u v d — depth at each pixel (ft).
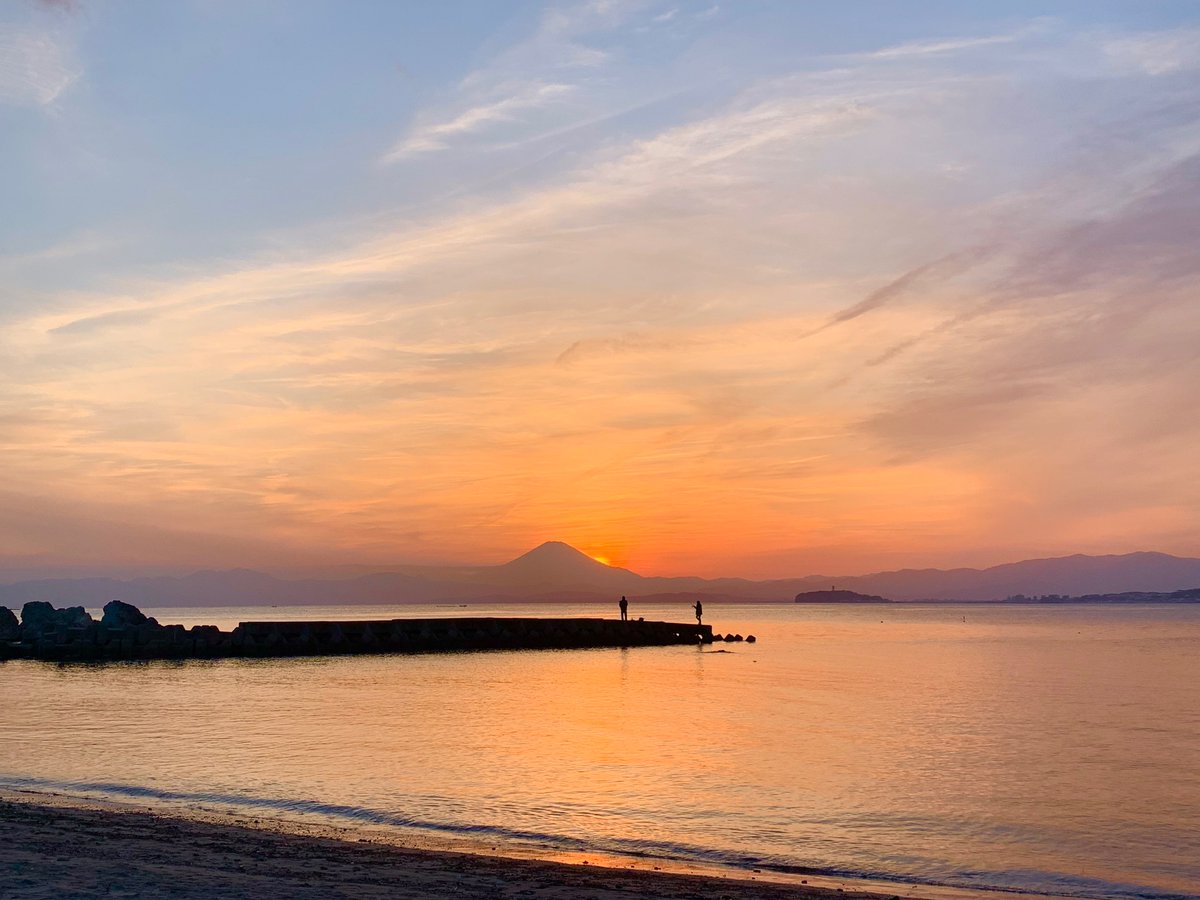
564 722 127.54
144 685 182.70
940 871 60.44
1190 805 79.41
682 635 341.41
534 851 61.77
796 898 50.21
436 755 99.30
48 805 72.33
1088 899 54.80
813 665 244.83
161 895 44.27
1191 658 274.77
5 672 213.66
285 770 89.97
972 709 147.84
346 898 44.91
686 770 92.48
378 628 279.08
